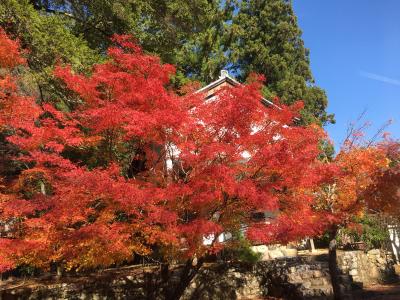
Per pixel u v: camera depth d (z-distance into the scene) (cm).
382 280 1738
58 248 1031
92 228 892
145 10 2111
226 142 961
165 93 1007
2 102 1137
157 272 1384
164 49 2283
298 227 988
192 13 2252
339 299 1248
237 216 1014
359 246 1938
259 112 986
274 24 3575
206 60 3212
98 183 880
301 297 1319
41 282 1419
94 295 1329
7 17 1548
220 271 1455
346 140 1289
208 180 902
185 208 957
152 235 959
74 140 1063
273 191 1013
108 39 2178
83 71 1619
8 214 1055
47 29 1623
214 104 1000
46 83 1580
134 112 953
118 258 1004
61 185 973
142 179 1091
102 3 1934
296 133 1027
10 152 1461
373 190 1212
